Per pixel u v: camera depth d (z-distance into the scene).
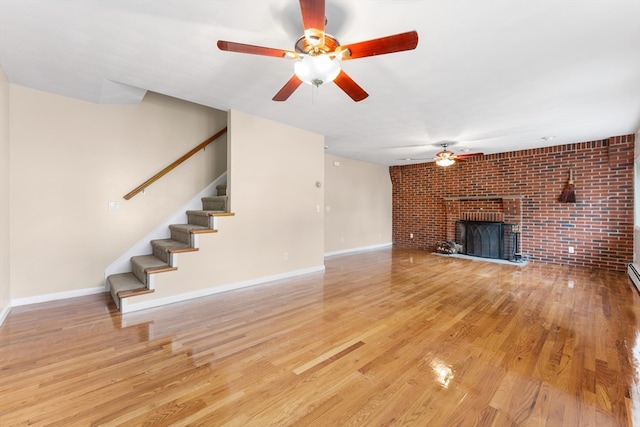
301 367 1.96
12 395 1.64
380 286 3.97
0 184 2.68
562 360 2.05
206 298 3.40
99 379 1.80
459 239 6.79
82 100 3.37
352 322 2.73
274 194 4.20
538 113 3.65
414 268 5.16
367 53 1.72
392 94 3.08
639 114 3.65
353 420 1.48
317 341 2.34
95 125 3.47
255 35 2.06
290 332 2.50
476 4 1.71
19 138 3.01
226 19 1.88
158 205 3.97
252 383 1.78
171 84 2.89
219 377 1.84
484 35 2.03
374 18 1.85
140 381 1.78
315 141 4.76
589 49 2.19
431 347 2.25
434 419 1.49
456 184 6.94
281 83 2.86
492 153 6.22
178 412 1.52
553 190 5.48
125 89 3.08
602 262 5.00
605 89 2.91
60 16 1.84
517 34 2.01
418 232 7.75
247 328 2.58
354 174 7.18
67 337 2.36
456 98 3.18
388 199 8.26
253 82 2.84
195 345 2.25
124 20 1.88
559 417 1.50
